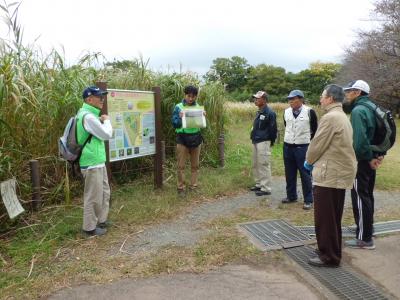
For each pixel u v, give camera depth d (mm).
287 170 5379
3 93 3809
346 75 26750
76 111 5125
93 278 3141
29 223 4344
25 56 4809
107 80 6418
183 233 4184
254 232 4211
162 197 5469
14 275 3201
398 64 22484
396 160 8883
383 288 2992
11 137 4156
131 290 2951
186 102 5562
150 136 5719
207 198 5613
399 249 3711
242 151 9570
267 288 2982
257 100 5734
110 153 5051
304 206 5117
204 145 7945
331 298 2838
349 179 3139
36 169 4422
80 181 5406
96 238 4016
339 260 3332
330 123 3088
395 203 5430
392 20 22500
